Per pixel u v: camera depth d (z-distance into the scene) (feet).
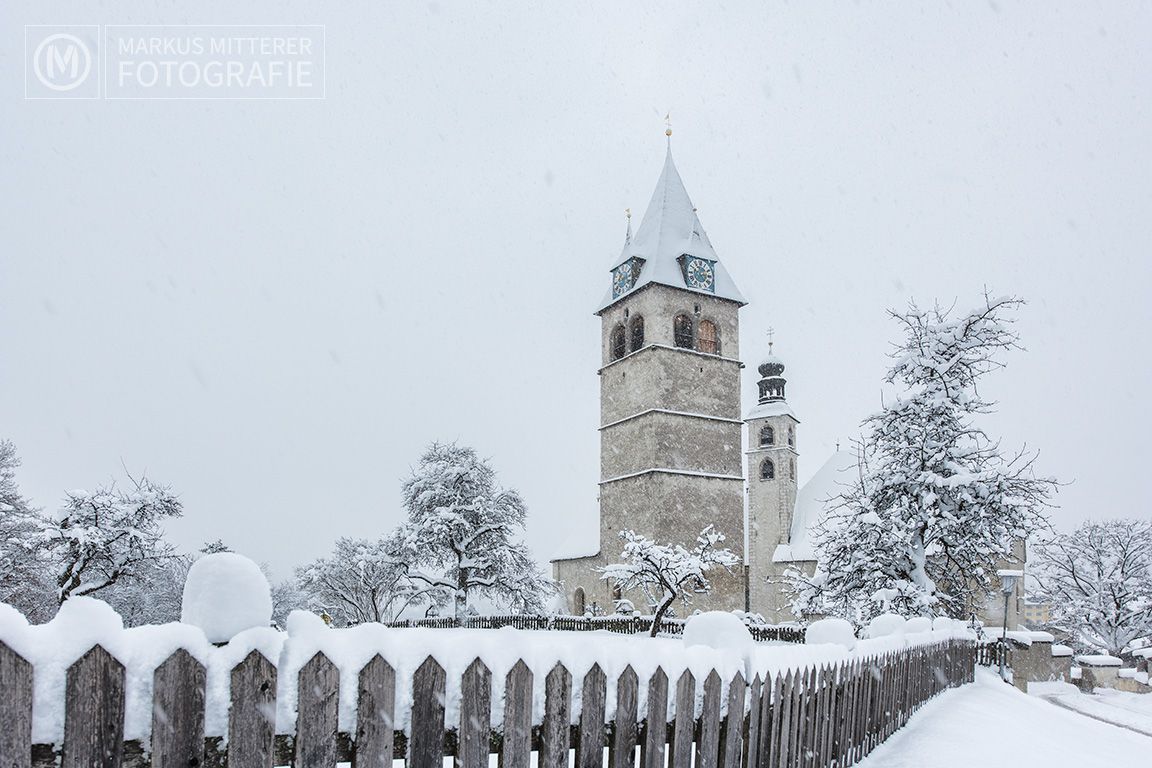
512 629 10.60
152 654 7.79
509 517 161.38
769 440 190.90
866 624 71.97
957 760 24.67
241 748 8.16
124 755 7.52
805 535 174.70
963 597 81.92
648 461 158.61
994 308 79.71
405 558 155.43
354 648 9.05
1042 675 76.33
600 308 178.91
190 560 151.43
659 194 180.04
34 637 7.17
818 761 19.84
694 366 165.78
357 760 8.80
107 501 113.70
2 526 115.34
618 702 11.71
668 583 118.32
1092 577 143.54
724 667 14.55
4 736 6.85
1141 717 55.16
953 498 76.13
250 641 8.39
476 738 9.76
